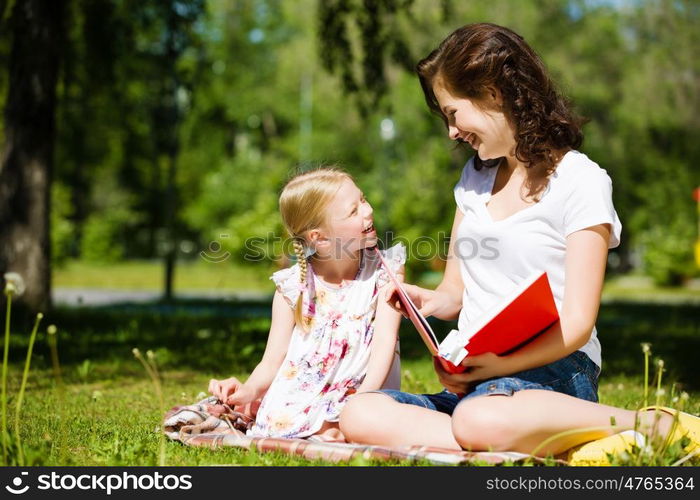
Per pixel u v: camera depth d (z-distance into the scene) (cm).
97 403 727
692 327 1864
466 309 508
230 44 5859
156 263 6172
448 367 456
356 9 2066
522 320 426
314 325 572
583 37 4594
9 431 560
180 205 6184
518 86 476
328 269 582
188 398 770
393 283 486
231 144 6806
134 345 1251
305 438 546
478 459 445
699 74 4756
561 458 465
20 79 1653
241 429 592
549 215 479
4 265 1630
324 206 562
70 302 2691
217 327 1576
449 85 488
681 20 4766
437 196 4081
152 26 2144
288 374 569
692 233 5078
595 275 462
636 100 4741
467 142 511
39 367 990
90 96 2292
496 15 4262
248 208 5272
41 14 1645
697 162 5278
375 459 467
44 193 1658
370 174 5138
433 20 3375
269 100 5972
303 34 5562
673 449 445
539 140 475
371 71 2097
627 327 1861
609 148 4866
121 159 5622
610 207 472
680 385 908
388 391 511
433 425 482
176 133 3108
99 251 5912
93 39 1961
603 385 910
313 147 5212
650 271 5066
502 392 452
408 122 4647
